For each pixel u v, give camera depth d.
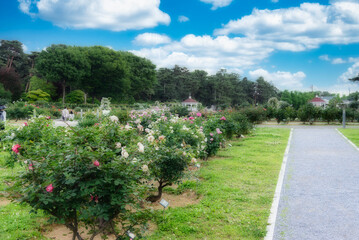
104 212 3.22
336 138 15.59
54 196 3.03
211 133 9.21
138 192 3.52
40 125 6.73
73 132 3.75
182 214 4.99
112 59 56.75
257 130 20.31
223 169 8.34
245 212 5.13
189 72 97.31
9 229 4.36
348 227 4.52
